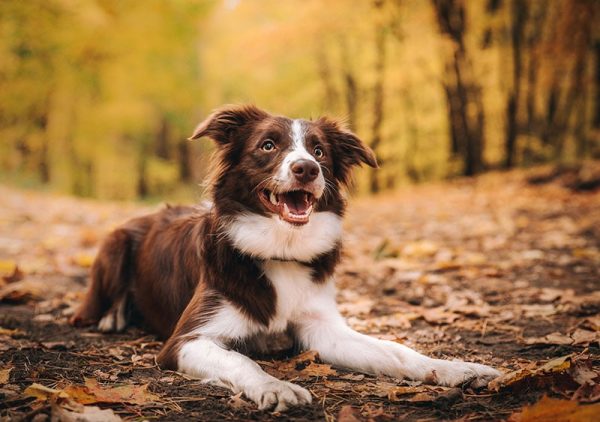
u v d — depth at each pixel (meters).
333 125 4.46
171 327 4.27
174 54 21.45
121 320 4.63
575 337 4.05
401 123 23.41
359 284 6.34
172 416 2.75
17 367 3.43
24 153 23.67
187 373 3.39
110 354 3.80
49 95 21.00
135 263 4.70
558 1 15.66
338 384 3.26
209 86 24.64
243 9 19.98
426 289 6.03
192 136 4.09
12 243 8.34
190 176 31.05
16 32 18.06
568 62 16.39
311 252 3.94
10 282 6.04
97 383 3.08
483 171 19.67
